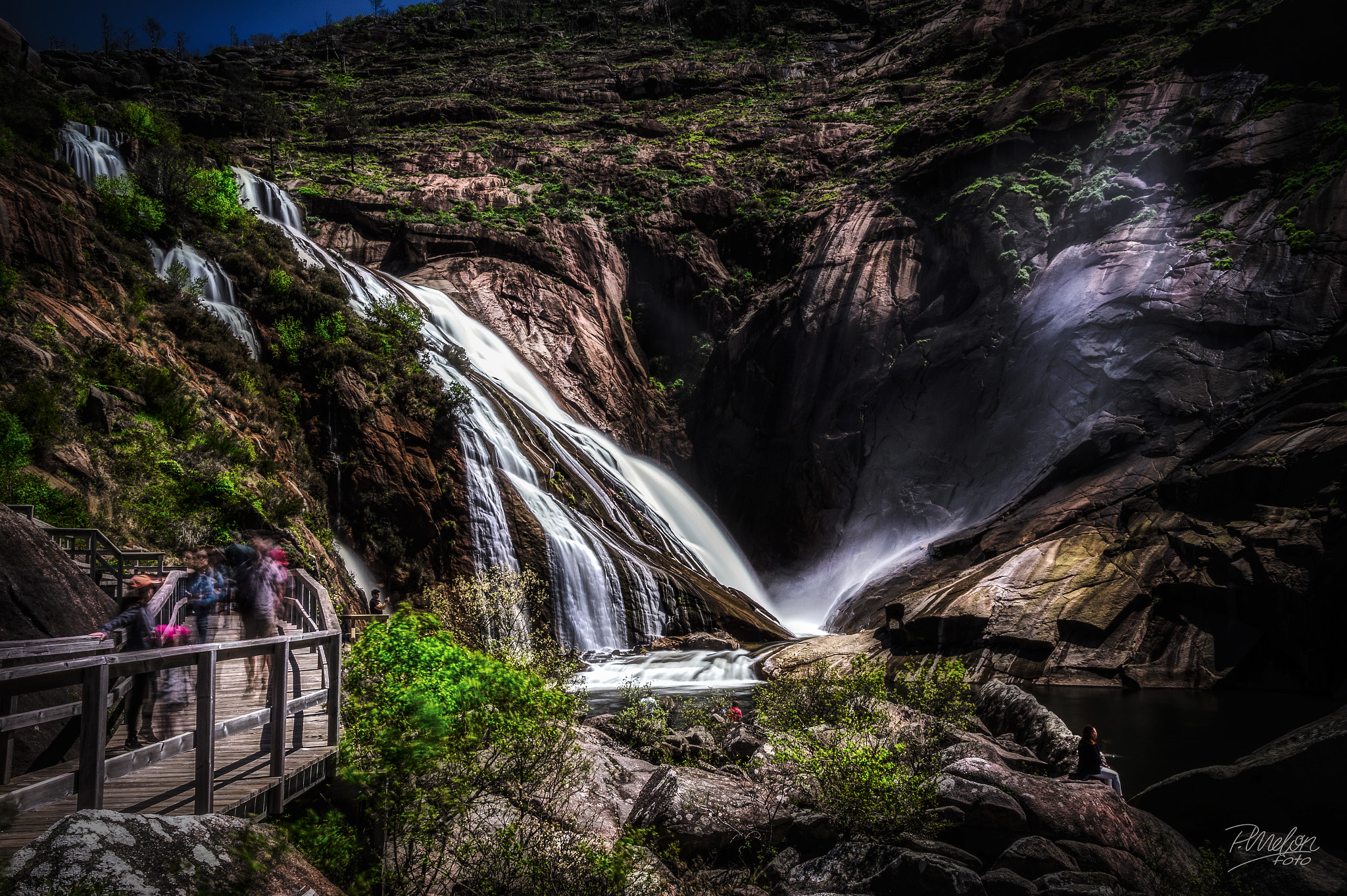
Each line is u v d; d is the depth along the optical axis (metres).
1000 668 24.72
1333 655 22.39
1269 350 30.42
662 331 56.31
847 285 47.56
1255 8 43.84
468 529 31.09
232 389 27.42
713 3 105.94
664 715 14.78
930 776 8.98
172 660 5.16
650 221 57.12
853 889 7.64
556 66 91.75
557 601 30.41
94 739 4.46
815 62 88.06
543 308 50.12
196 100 73.44
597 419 47.78
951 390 40.38
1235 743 16.25
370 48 106.06
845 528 42.06
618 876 6.52
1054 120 45.44
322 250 42.75
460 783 6.24
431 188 56.75
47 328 21.80
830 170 60.31
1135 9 51.09
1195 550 25.41
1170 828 9.00
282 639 6.79
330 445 30.09
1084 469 31.91
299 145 65.38
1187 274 34.38
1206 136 39.34
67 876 3.59
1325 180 34.12
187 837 4.27
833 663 26.89
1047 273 40.06
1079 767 10.96
